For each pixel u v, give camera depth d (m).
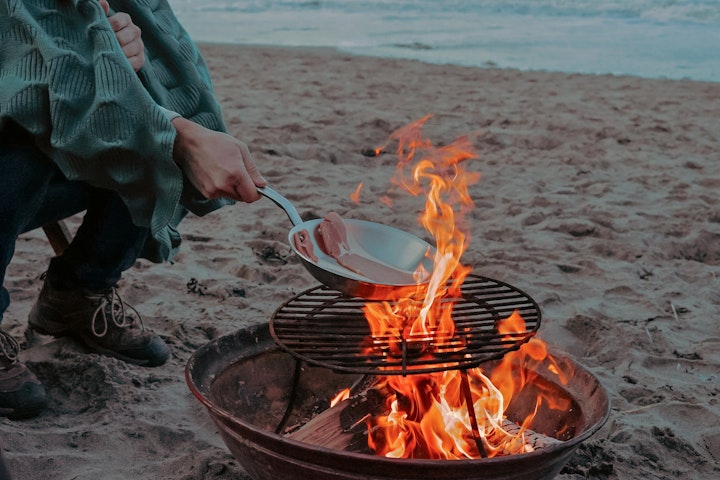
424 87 7.94
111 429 1.99
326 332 1.64
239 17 17.80
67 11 1.68
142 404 2.14
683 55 10.88
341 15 18.50
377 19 17.27
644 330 2.83
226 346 1.82
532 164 5.20
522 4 19.28
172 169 1.58
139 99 1.59
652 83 8.33
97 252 2.16
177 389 2.25
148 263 3.25
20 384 2.01
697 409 2.28
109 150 1.58
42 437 1.93
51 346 2.34
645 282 3.30
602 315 2.95
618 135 5.96
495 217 4.11
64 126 1.58
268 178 4.62
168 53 2.07
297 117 6.24
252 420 1.86
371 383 1.92
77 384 2.18
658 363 2.61
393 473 1.34
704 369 2.58
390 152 5.45
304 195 4.30
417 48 11.55
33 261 3.24
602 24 15.72
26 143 1.69
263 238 3.71
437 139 5.77
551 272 3.36
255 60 9.68
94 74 1.61
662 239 3.83
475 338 1.55
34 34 1.60
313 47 11.46
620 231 3.93
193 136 1.60
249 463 1.53
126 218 2.11
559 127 6.13
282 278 3.19
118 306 2.37
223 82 7.92
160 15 2.10
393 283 1.68
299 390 1.96
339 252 1.75
